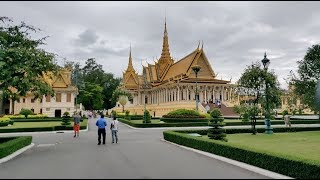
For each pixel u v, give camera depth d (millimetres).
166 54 97875
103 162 13414
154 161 13711
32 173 11164
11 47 19453
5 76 17922
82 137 28094
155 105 84688
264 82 31109
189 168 11930
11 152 16484
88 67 116938
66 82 69875
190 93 76188
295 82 42812
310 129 35719
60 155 16078
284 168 11703
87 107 105500
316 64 42062
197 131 28281
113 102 110562
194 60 78312
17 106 75625
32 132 34625
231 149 14812
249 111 30516
